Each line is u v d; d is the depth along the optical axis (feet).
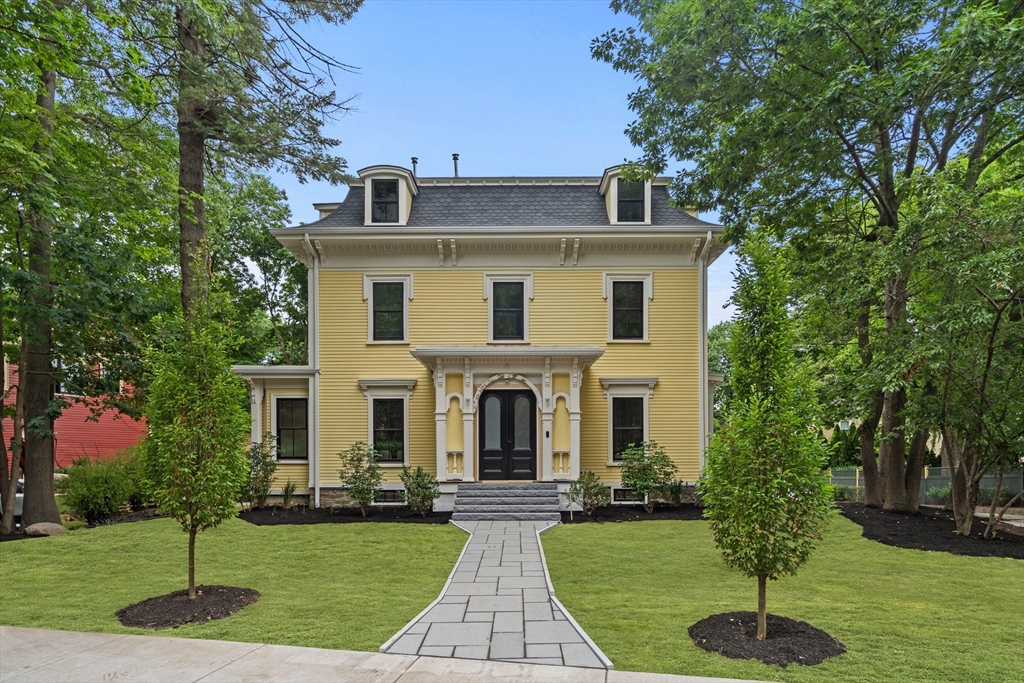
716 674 19.02
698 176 51.83
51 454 45.21
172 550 38.04
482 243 58.49
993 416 39.68
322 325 58.85
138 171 49.85
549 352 53.47
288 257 93.71
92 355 49.80
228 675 18.84
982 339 40.06
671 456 57.72
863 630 23.27
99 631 23.25
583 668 19.47
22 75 38.86
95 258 45.14
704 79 45.93
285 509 55.21
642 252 59.06
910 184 40.93
